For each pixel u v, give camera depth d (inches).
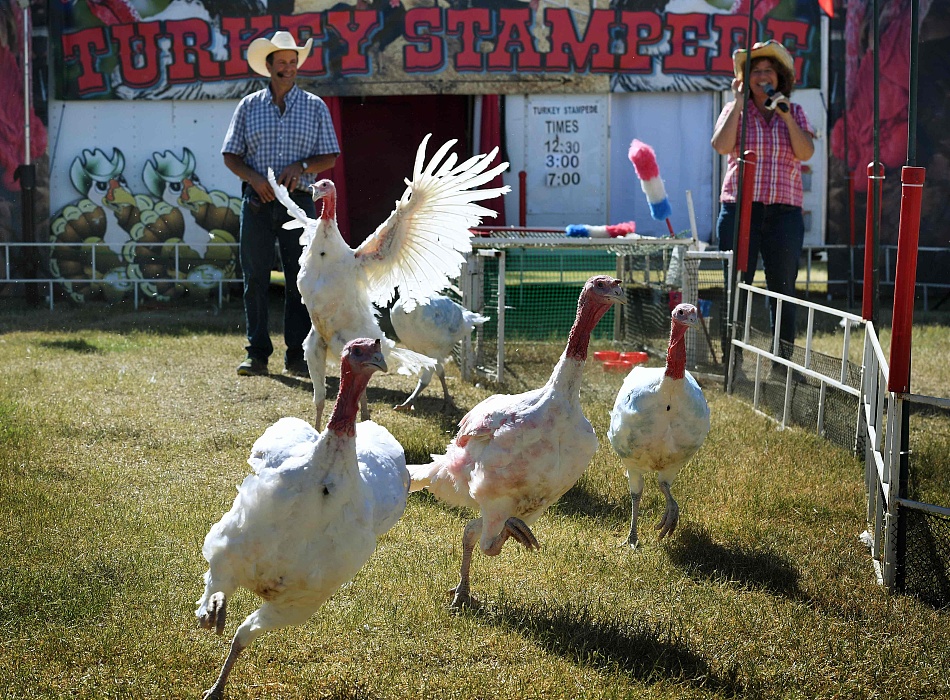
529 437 183.8
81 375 383.2
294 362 416.8
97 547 209.0
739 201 377.4
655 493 260.2
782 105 396.2
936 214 636.1
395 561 211.5
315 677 163.0
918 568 202.7
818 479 268.4
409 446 292.7
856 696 162.7
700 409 219.9
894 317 200.4
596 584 203.9
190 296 639.8
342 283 296.0
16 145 624.7
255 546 145.3
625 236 438.0
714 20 618.8
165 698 154.9
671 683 165.3
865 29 622.2
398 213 284.8
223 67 624.7
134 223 637.3
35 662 162.4
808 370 315.9
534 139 631.2
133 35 623.8
